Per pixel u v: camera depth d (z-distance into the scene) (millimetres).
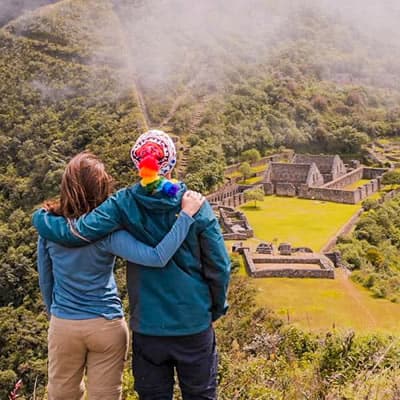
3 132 73750
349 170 69812
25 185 60281
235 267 32375
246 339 15602
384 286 28609
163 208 4656
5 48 92875
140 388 4902
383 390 6789
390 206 52125
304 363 10406
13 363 31125
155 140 4859
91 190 4820
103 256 4785
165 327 4691
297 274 30500
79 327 4789
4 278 41344
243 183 63000
